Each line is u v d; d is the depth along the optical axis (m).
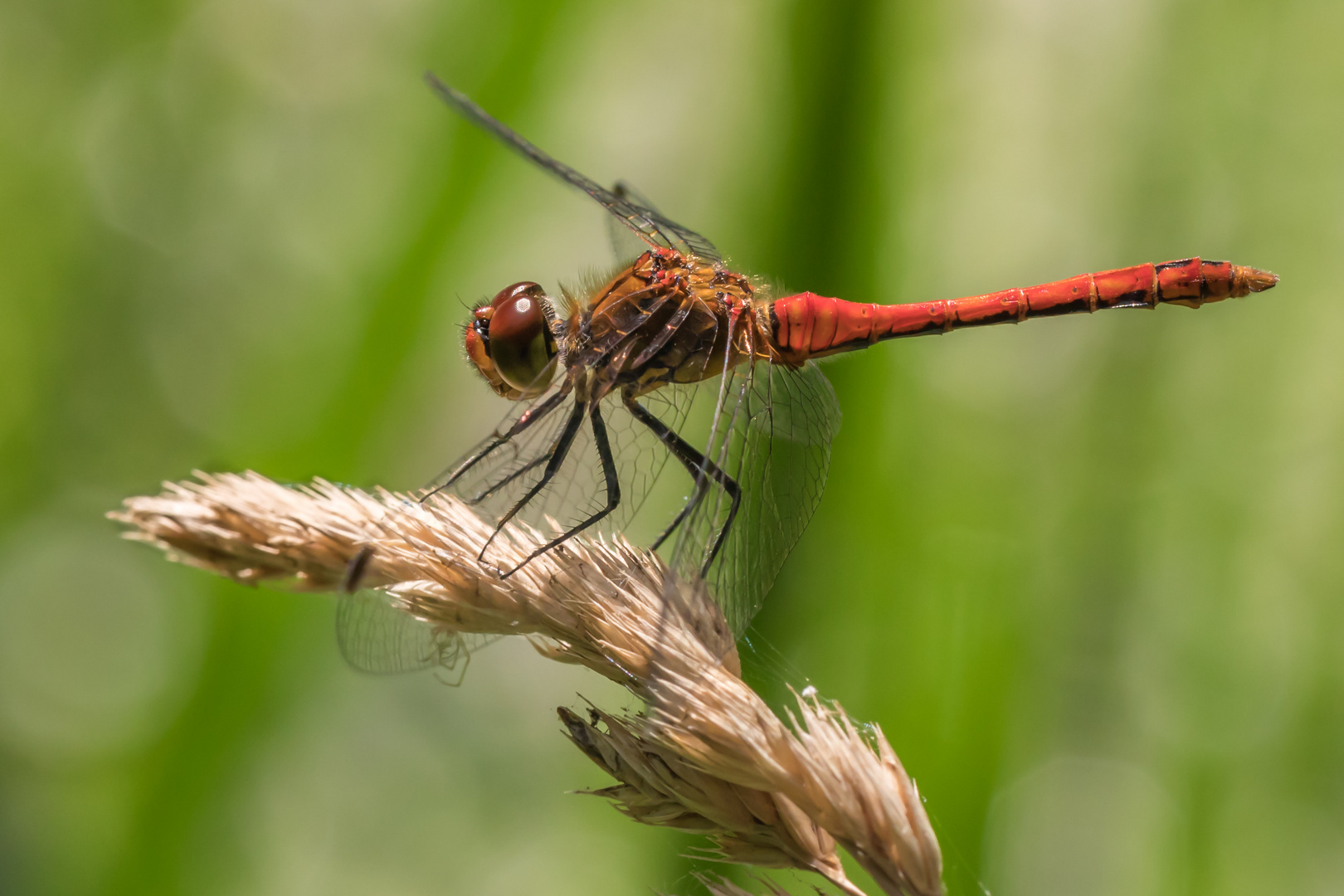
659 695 0.51
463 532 0.51
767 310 0.52
